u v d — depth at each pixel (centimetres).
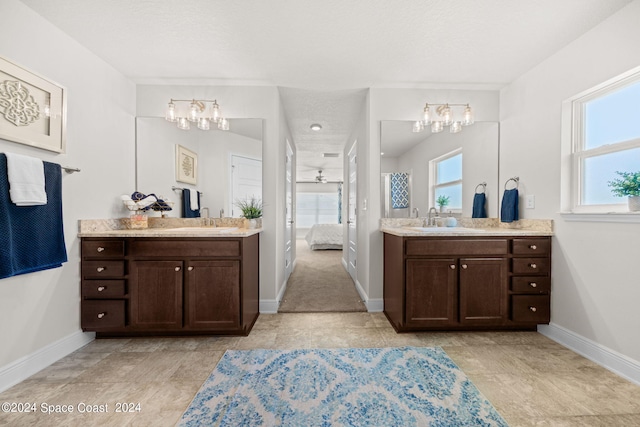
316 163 620
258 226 266
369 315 255
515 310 211
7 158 146
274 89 264
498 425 123
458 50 205
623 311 162
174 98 262
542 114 220
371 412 132
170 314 203
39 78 166
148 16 169
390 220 271
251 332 219
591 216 178
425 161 271
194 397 143
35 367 165
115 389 149
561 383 154
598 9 162
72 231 192
